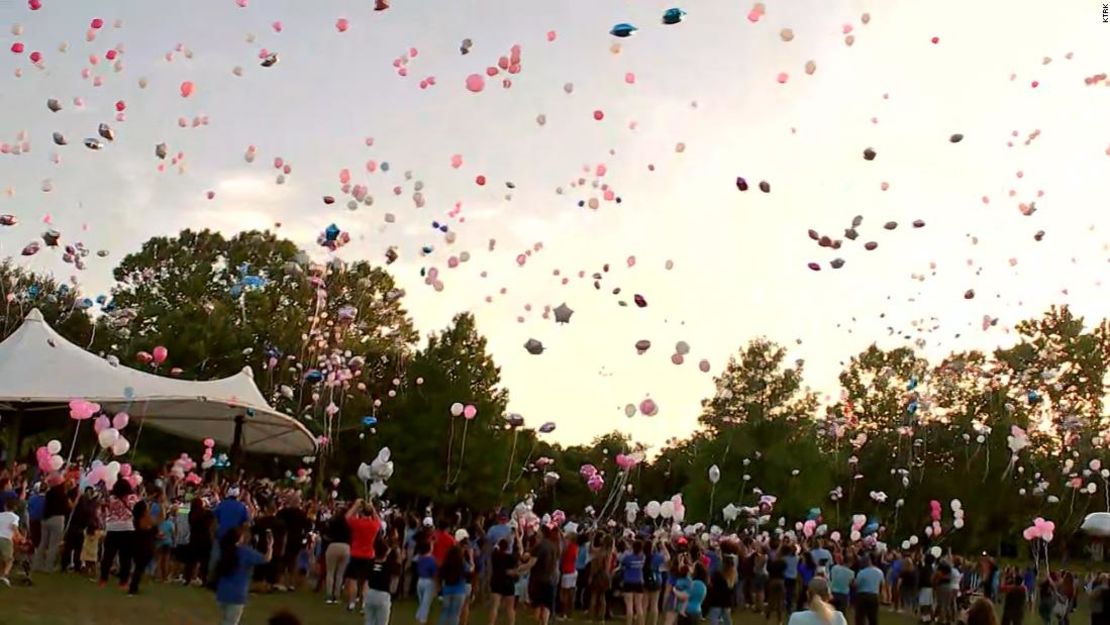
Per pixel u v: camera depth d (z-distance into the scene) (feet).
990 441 131.54
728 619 43.37
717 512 124.67
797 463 124.88
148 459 99.60
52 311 122.11
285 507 48.88
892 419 150.51
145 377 55.62
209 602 39.01
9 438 82.69
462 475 104.01
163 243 132.87
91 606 34.22
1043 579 63.62
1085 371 147.84
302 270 73.20
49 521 41.98
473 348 111.24
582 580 54.44
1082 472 130.31
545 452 155.53
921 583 63.82
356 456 117.08
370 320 135.33
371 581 31.63
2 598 33.47
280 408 107.45
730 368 140.36
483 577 47.88
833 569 49.26
